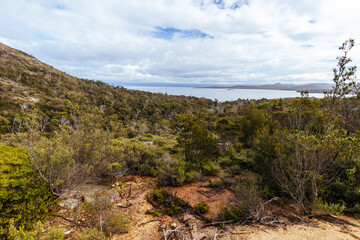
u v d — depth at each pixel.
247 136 10.55
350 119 5.10
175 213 3.79
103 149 4.71
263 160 5.17
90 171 4.20
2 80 56.53
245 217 3.45
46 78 77.12
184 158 7.46
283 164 4.48
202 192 4.90
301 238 2.74
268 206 4.00
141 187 5.09
